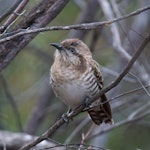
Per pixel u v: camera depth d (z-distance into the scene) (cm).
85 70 959
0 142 1222
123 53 1148
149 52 1402
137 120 1177
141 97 1295
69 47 972
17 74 1502
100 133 1170
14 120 1438
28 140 1235
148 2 1350
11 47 833
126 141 1403
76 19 1484
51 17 831
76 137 1407
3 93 1438
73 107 984
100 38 1563
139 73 1169
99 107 942
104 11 1209
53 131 833
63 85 961
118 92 1355
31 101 1548
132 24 1420
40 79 1471
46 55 1505
